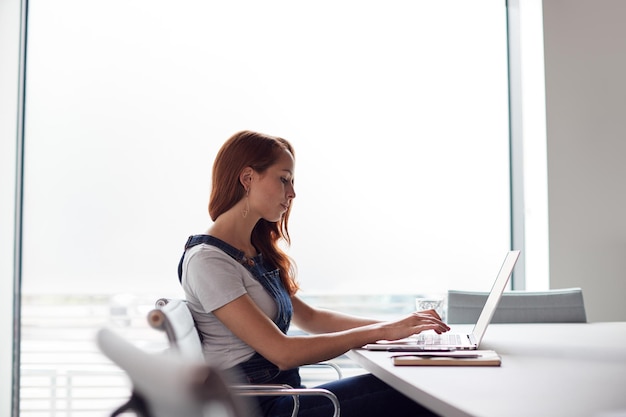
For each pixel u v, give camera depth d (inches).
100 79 152.0
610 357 67.8
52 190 150.3
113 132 151.9
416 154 160.2
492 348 75.3
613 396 47.2
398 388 55.9
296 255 155.9
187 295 76.9
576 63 155.8
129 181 151.7
